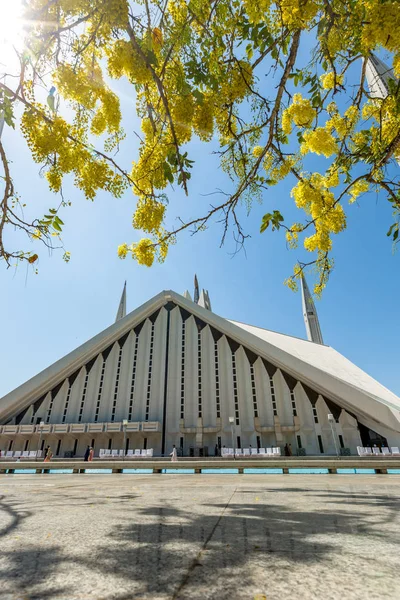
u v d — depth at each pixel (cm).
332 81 346
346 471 1225
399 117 295
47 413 3691
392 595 89
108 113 245
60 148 234
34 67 225
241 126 293
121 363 3806
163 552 136
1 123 243
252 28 230
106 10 193
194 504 288
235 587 98
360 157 356
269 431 3162
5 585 100
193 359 3700
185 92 233
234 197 305
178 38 220
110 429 3284
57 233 313
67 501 321
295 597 89
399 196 331
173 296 4031
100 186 255
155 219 276
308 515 222
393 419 2862
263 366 3497
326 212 357
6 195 289
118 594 93
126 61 210
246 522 198
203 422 3344
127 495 382
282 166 352
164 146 251
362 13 221
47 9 199
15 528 185
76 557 129
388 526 181
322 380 3144
